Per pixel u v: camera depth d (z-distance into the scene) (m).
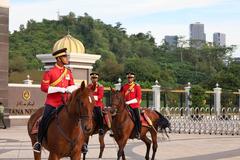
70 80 13.89
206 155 22.03
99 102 19.42
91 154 22.05
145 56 137.38
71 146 12.72
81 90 12.38
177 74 114.06
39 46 117.00
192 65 130.75
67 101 12.81
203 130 37.31
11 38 120.50
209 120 37.44
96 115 19.20
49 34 129.62
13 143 26.36
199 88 51.59
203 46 142.88
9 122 38.47
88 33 140.25
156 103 47.47
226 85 76.44
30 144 25.92
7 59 38.81
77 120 12.54
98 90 19.31
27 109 40.75
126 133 18.62
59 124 12.74
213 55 136.25
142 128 19.61
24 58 102.44
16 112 39.97
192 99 50.97
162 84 84.69
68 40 38.50
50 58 36.94
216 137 33.31
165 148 25.12
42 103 41.78
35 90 41.41
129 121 18.69
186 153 22.88
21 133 32.91
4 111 38.28
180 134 36.12
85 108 12.18
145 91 49.66
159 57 137.38
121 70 90.69
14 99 39.91
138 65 88.44
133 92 19.30
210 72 122.56
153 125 20.28
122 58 126.56
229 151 23.81
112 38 144.88
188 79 113.44
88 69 38.09
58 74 13.59
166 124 20.52
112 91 18.98
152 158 20.27
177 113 49.78
